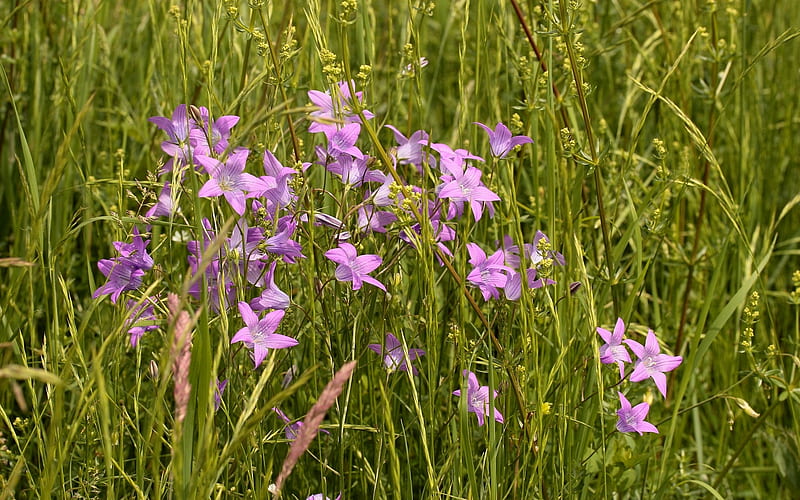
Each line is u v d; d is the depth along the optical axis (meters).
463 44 0.96
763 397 1.07
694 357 0.98
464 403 0.89
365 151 0.96
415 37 0.98
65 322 0.99
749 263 1.08
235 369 0.89
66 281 1.04
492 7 1.05
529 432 0.92
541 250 0.92
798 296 1.04
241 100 0.94
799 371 0.97
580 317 1.00
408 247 0.91
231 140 0.83
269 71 0.94
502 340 0.92
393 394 0.95
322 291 0.91
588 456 0.97
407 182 0.97
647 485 1.03
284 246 0.86
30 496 0.92
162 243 0.91
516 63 1.07
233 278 0.87
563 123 1.07
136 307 0.83
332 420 0.96
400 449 0.98
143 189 0.91
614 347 0.92
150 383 0.99
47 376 0.75
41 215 0.82
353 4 0.88
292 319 0.92
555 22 0.96
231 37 1.06
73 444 0.92
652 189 1.01
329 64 0.90
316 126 0.88
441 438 0.96
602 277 0.99
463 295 0.93
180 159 0.87
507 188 1.01
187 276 0.77
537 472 0.93
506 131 0.92
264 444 0.92
